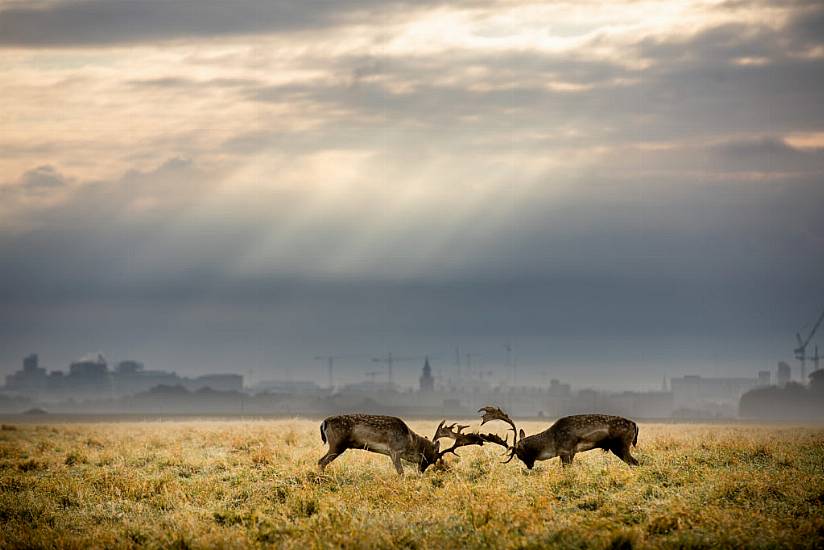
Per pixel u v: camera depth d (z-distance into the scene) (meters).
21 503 53.66
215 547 41.25
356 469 61.47
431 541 40.47
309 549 40.12
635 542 38.88
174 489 56.03
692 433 101.88
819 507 44.56
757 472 54.66
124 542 43.19
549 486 51.59
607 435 59.28
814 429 127.12
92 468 69.69
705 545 38.19
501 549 38.81
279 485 55.62
